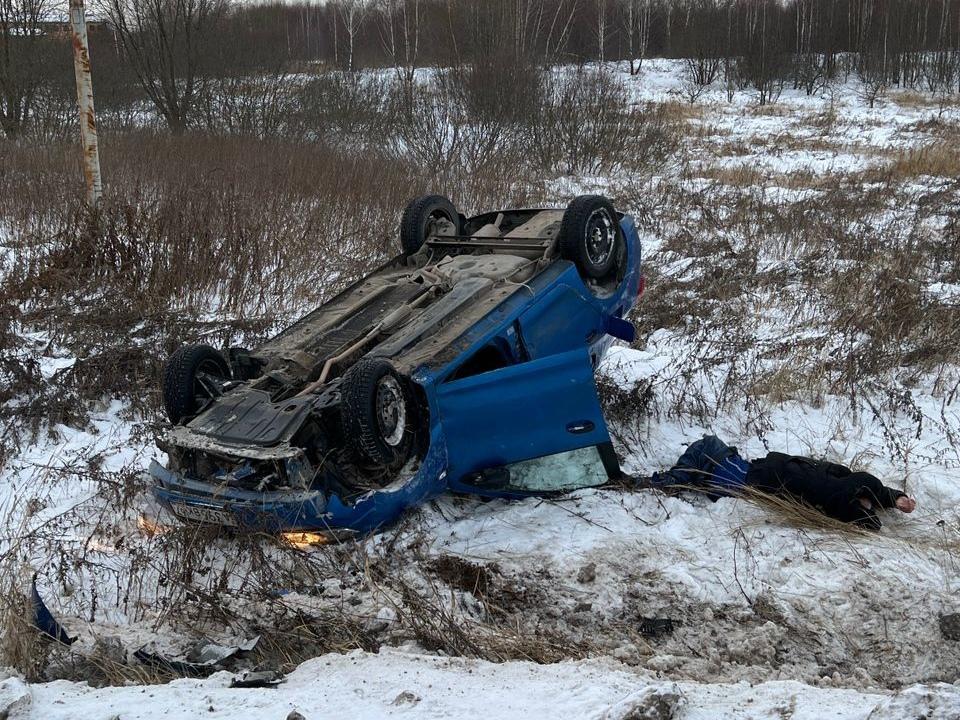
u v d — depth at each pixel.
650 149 19.58
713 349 8.16
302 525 4.80
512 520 5.33
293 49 32.88
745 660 4.24
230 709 3.19
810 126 25.69
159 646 4.17
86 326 8.69
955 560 4.81
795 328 8.79
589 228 6.45
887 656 4.25
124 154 15.95
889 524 5.26
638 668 3.98
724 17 38.62
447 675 3.60
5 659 3.88
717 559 4.89
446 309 5.81
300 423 4.98
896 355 7.63
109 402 7.36
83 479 5.86
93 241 10.20
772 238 12.18
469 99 18.45
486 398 5.30
